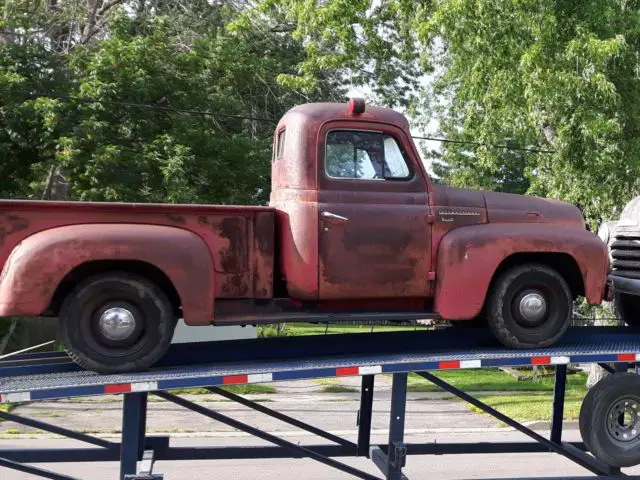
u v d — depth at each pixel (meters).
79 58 15.73
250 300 4.80
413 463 7.81
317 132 4.90
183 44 19.31
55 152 15.18
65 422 9.90
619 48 11.48
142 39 16.17
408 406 11.57
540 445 6.25
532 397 12.26
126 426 4.60
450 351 5.35
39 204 4.29
